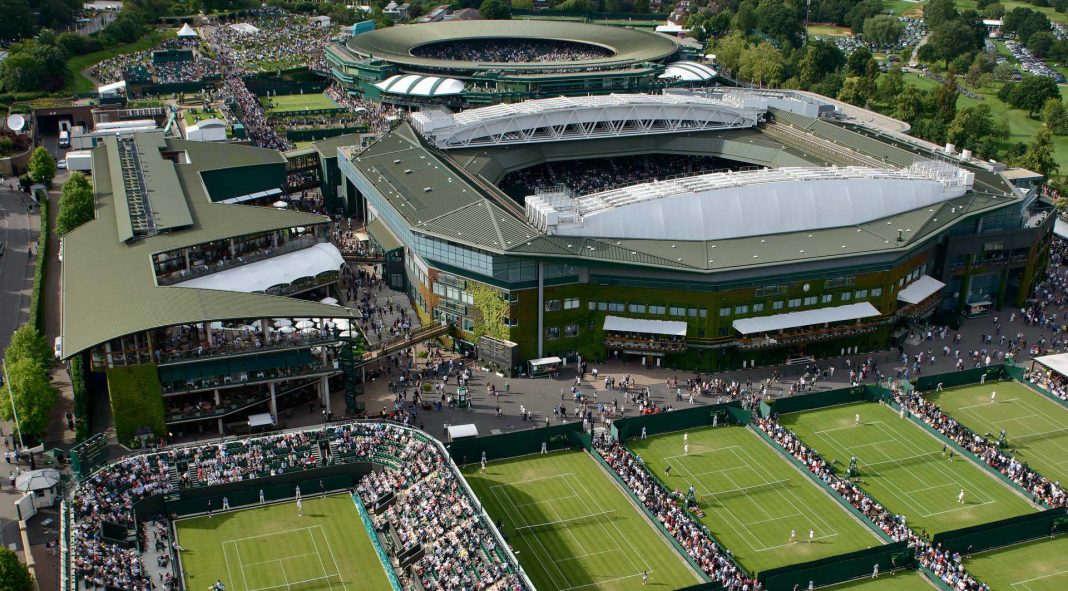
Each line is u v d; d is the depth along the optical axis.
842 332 164.62
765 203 169.50
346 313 140.38
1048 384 160.12
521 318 158.75
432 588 106.19
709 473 134.88
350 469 128.62
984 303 186.75
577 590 109.50
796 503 128.00
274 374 138.12
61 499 119.81
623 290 160.50
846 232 170.25
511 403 151.00
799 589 110.00
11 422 137.25
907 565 114.88
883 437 144.88
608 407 150.50
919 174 186.62
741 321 159.88
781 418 149.88
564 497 128.50
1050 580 113.00
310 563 113.38
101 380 152.00
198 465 125.06
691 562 114.19
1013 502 129.12
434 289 166.88
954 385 161.25
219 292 140.62
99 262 155.38
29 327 148.12
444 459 124.69
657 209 164.50
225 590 108.06
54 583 106.19
